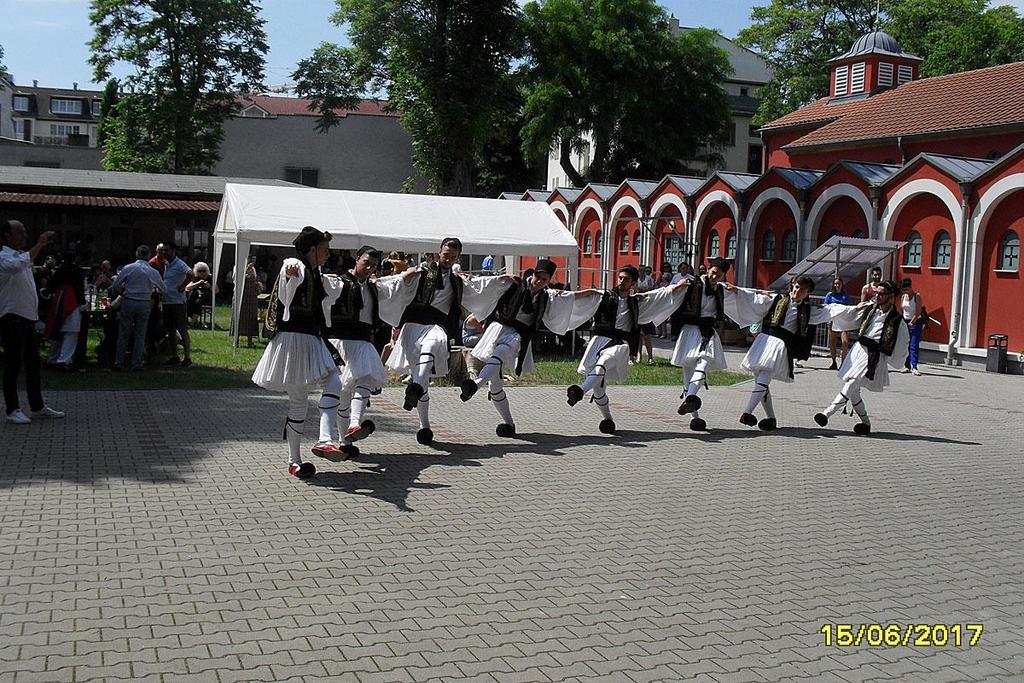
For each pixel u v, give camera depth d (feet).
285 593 18.15
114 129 167.43
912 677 15.88
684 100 174.09
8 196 102.89
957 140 100.01
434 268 32.30
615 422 40.24
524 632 16.88
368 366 28.99
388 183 196.54
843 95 139.23
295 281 26.18
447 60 137.08
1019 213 72.69
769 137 142.51
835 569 21.52
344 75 189.47
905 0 191.11
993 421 46.88
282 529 22.33
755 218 97.71
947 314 78.38
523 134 169.99
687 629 17.47
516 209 74.33
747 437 38.19
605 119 168.66
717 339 39.01
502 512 24.85
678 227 110.73
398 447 32.73
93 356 54.95
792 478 30.78
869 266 79.82
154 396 41.29
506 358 34.24
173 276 52.11
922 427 43.68
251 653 15.34
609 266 122.21
